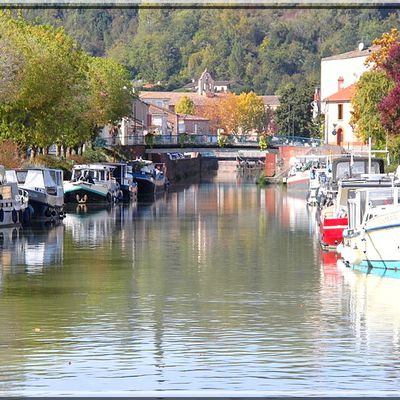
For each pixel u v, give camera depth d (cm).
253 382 4203
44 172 11369
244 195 17000
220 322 5303
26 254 8088
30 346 4759
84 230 10206
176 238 9431
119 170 15538
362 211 7375
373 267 6994
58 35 15538
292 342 4847
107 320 5353
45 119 14000
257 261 7694
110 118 19325
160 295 6119
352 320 5341
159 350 4688
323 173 13750
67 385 4156
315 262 7612
